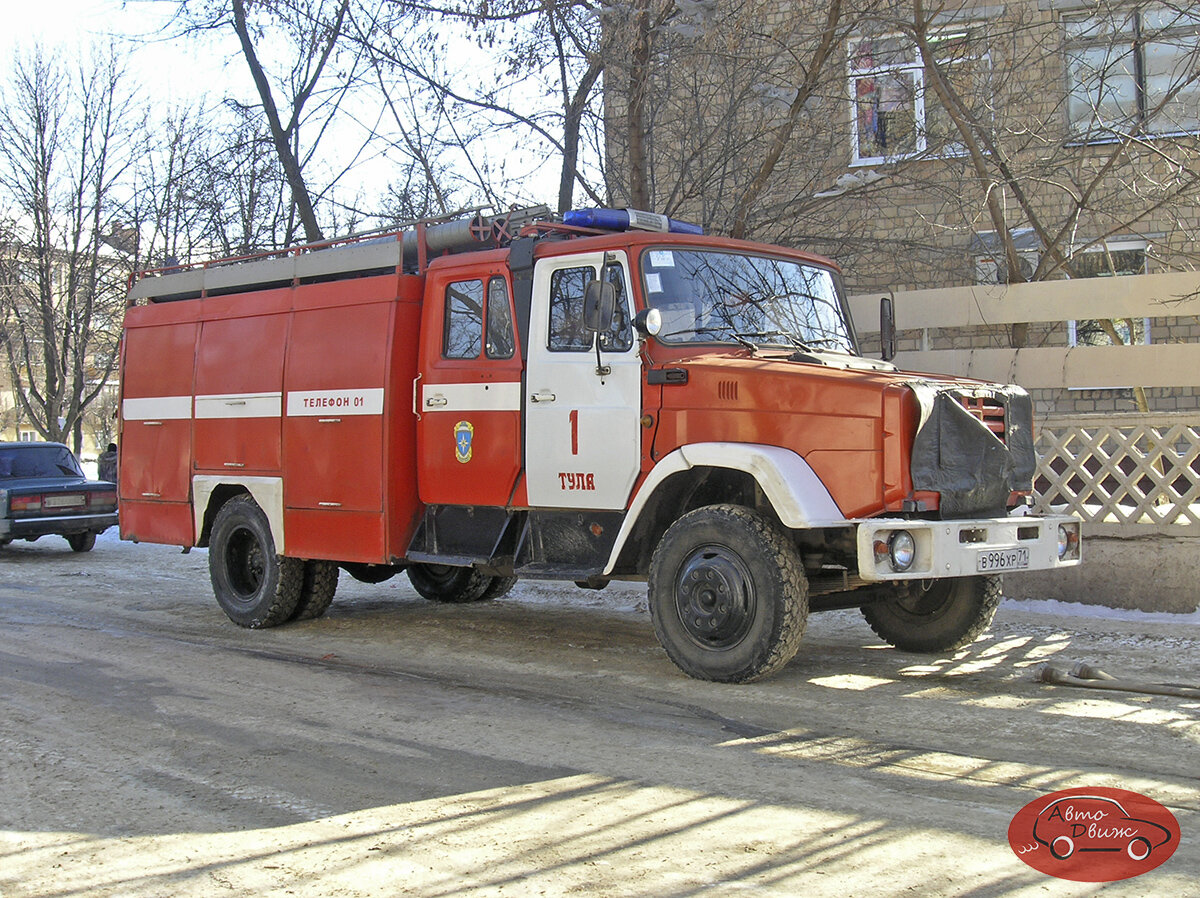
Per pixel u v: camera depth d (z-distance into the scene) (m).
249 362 9.02
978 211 12.05
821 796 4.48
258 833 4.23
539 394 7.13
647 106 12.67
